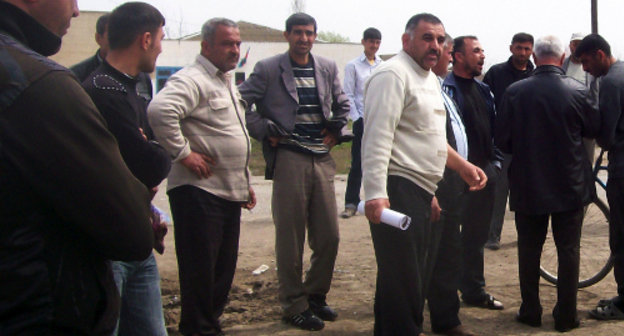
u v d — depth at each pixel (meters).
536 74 4.41
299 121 4.46
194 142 3.83
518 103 4.38
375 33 8.09
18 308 1.61
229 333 4.36
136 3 2.96
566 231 4.31
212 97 3.87
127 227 1.75
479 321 4.60
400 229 3.46
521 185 4.36
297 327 4.44
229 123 3.93
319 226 4.50
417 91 3.62
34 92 1.60
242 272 6.01
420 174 3.62
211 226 3.87
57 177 1.62
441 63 4.64
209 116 3.85
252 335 4.30
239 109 4.05
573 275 4.30
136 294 2.98
